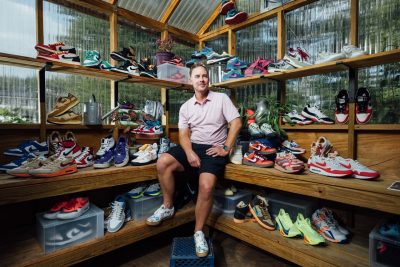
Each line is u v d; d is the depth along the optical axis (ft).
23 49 5.55
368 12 5.50
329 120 5.46
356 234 4.78
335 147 5.64
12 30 5.40
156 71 6.99
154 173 5.63
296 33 6.67
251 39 7.64
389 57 4.43
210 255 4.43
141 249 5.51
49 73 5.98
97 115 6.02
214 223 5.83
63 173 4.34
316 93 6.32
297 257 4.28
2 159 5.06
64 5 6.09
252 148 5.59
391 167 4.90
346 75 5.85
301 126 5.88
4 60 4.65
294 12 6.66
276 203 5.57
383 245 3.60
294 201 5.49
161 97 7.98
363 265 3.71
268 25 7.20
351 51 4.74
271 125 6.05
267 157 5.53
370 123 5.32
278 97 6.62
